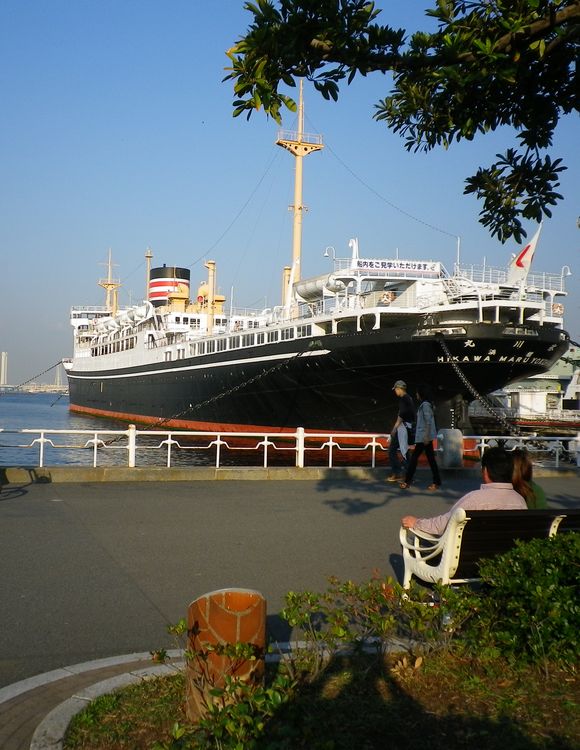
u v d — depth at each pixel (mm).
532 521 5215
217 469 14984
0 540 8867
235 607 3857
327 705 3979
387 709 3959
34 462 33781
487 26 5086
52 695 4305
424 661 4555
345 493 13547
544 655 4367
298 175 38875
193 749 3260
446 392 28703
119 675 4465
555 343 28375
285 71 4820
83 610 6199
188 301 55281
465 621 4926
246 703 3494
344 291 31031
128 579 7199
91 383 69250
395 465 15633
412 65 5145
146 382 51062
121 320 60281
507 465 5770
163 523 10164
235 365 37406
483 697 4117
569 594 4438
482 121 6070
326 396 32062
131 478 14406
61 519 10289
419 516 11164
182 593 6750
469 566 5227
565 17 4766
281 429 36000
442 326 27172
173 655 4996
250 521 10477
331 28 4707
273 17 4695
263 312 43875
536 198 6457
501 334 26969
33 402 174500
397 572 7664
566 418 50812
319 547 8820
